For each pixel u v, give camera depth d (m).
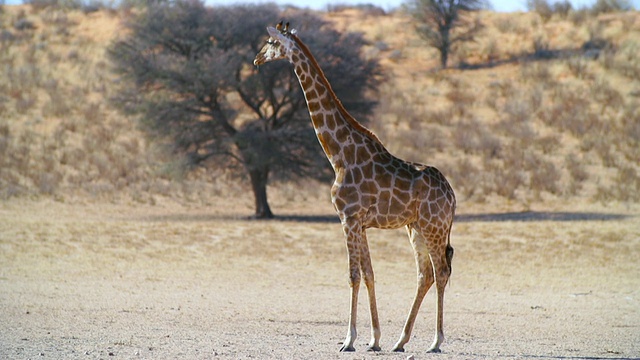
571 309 26.97
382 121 83.81
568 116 81.00
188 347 17.86
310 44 58.84
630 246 41.81
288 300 28.48
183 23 58.78
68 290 28.91
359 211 17.83
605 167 69.94
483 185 67.56
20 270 33.44
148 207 62.94
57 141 75.19
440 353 17.94
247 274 34.88
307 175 60.50
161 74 56.41
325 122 18.31
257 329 21.81
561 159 72.75
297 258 39.59
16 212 56.12
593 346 19.62
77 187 66.44
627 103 82.69
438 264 18.06
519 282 33.41
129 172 70.25
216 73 55.47
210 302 27.34
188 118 57.84
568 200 63.00
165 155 61.28
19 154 71.00
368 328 22.81
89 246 40.81
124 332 20.17
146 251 40.09
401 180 17.91
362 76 60.41
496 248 41.88
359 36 63.62
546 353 18.31
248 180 64.12
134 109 59.38
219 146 58.84
